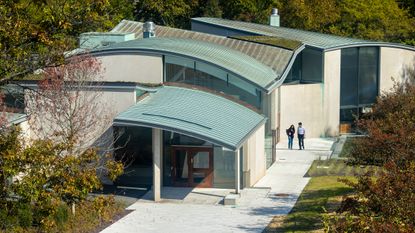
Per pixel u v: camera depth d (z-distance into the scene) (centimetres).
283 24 9838
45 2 2791
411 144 3594
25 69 2892
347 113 7431
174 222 4369
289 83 7138
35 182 2716
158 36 7050
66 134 4094
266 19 9888
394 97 5047
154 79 5556
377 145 3856
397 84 6369
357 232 2477
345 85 7406
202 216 4509
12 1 2773
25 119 4497
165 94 5344
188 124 4806
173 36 7069
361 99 7469
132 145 5147
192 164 5212
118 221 4356
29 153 2738
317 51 7194
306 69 7294
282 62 6531
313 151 6631
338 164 6059
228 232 4150
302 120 7112
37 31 2797
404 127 3844
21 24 2750
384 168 3112
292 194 5059
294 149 6712
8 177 2838
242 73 5625
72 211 4094
